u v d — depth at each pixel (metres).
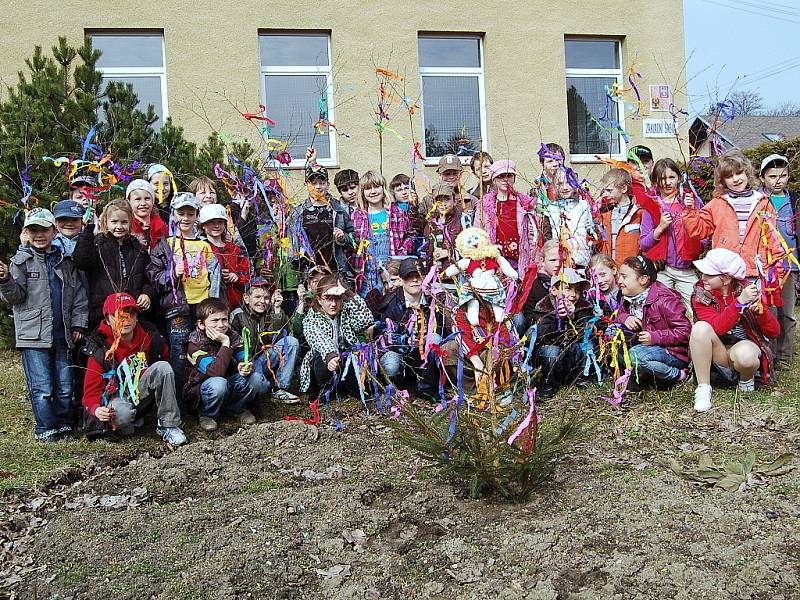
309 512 4.00
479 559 3.45
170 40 9.97
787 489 3.94
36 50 7.92
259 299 5.91
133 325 5.20
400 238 6.75
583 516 3.76
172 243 5.68
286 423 5.39
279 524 3.87
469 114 11.02
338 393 6.05
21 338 5.16
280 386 5.96
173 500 4.32
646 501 3.87
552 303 5.91
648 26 11.38
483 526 3.76
